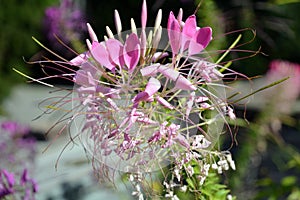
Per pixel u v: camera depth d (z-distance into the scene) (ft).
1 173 2.02
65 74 1.36
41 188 3.30
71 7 4.98
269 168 5.40
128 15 8.36
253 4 4.67
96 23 8.40
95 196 3.11
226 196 1.84
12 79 7.11
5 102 6.97
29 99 8.12
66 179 3.42
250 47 6.79
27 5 7.31
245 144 2.92
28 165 3.01
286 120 3.31
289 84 3.22
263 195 2.89
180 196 1.69
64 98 1.40
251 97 1.53
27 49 7.25
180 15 1.37
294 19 8.93
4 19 7.23
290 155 3.45
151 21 5.05
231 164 1.43
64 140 4.36
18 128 3.10
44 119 6.15
